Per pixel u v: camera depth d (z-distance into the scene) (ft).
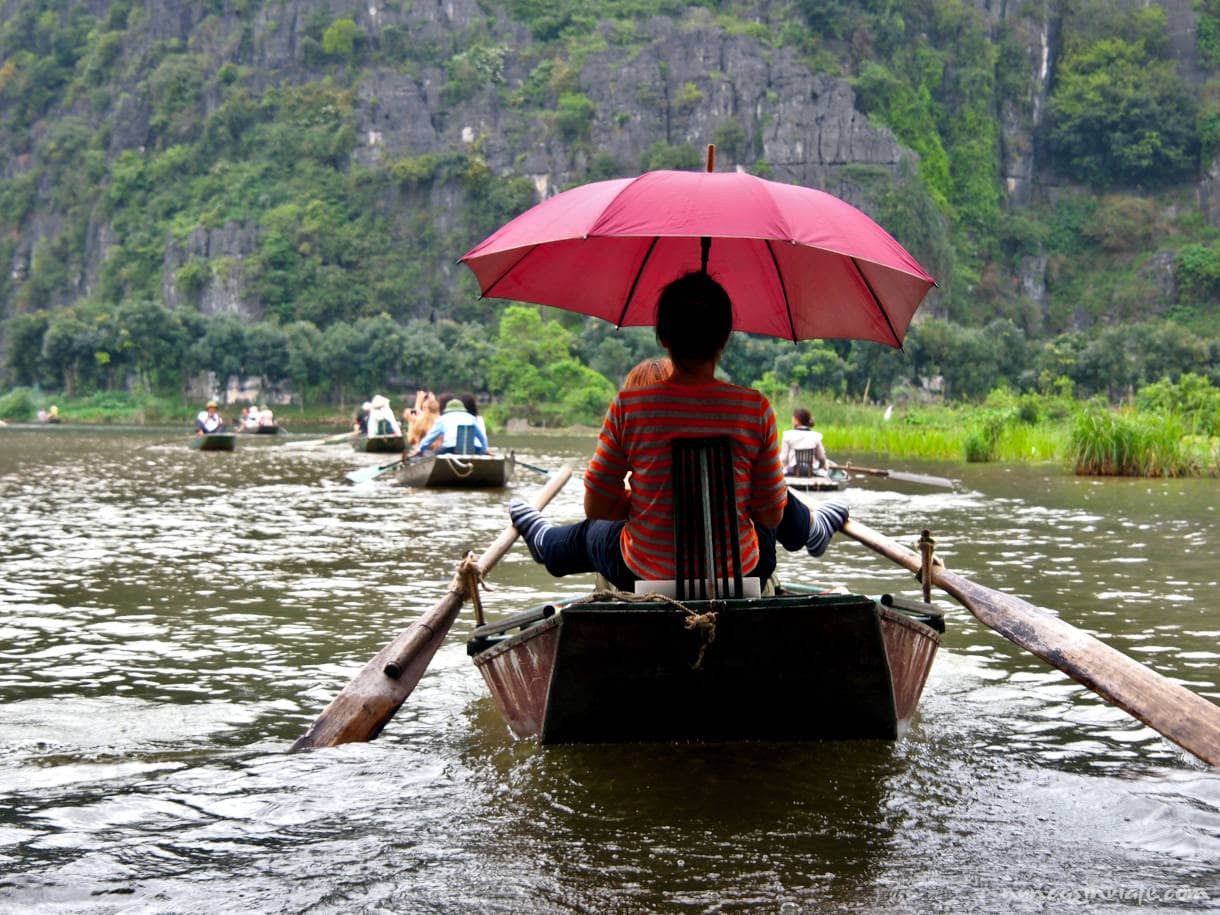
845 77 472.85
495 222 454.40
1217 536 36.14
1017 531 37.81
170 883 9.77
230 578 27.32
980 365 352.69
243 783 12.39
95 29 571.69
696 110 451.12
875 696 13.67
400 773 12.75
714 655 13.10
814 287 14.85
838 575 28.45
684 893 9.58
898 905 9.33
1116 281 492.54
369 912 9.18
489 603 24.00
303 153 488.02
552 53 498.28
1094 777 12.67
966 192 495.00
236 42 523.29
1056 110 526.98
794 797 11.95
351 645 19.81
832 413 139.23
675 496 12.98
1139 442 68.80
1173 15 539.70
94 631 20.94
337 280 454.40
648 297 15.61
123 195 505.66
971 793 12.16
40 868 10.09
